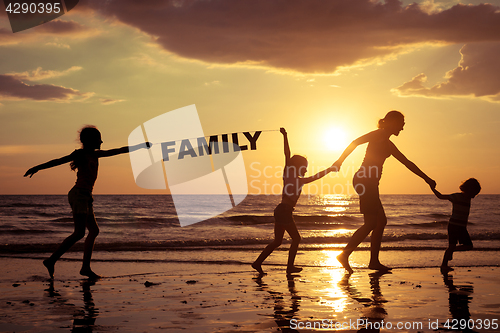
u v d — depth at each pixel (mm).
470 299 3256
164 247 8398
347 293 3508
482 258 6293
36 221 21469
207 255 6910
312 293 3529
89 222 4617
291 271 4910
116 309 2914
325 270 5105
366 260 6125
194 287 3871
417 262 5840
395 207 39219
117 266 5520
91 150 4609
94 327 2416
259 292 3580
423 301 3168
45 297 3391
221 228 14719
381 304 3061
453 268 5242
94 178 4660
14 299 3295
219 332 2289
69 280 4355
